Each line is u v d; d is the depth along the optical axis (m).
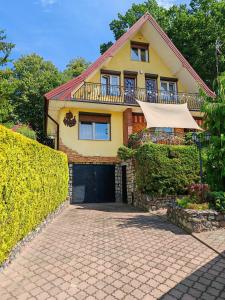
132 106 19.03
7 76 20.81
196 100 20.72
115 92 19.69
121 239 8.25
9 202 6.09
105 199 18.78
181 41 28.05
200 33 27.31
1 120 20.22
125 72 20.69
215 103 10.74
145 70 21.39
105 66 20.25
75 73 40.38
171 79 22.03
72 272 5.90
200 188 10.45
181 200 10.58
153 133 17.48
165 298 4.75
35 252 7.23
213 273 5.66
